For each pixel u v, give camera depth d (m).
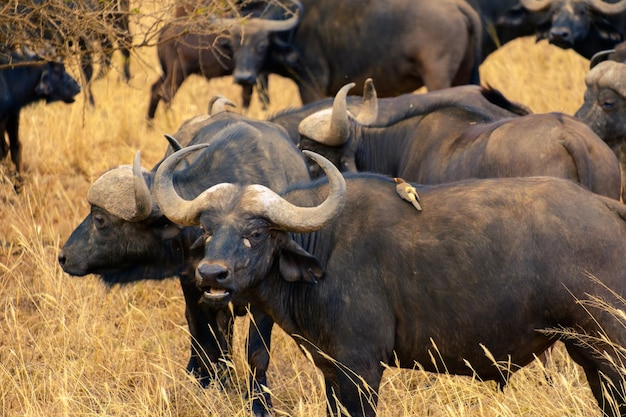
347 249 18.56
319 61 41.00
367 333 18.39
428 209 18.48
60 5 27.20
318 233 18.77
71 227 30.89
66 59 30.27
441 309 18.20
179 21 32.25
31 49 30.53
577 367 23.08
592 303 17.50
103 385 22.12
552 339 18.45
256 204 17.56
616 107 27.47
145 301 27.56
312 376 23.11
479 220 18.08
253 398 21.59
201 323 23.28
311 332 18.98
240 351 24.14
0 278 27.66
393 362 19.22
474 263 17.97
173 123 42.34
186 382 22.78
